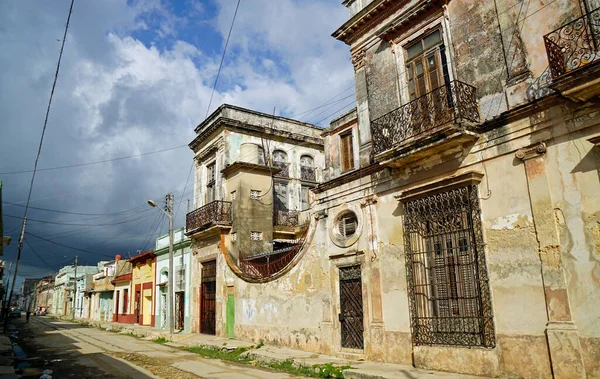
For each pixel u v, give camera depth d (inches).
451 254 363.6
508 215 325.7
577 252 284.0
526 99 326.3
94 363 501.0
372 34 476.1
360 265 449.7
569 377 276.2
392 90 442.9
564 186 295.4
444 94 385.4
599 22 290.2
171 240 841.5
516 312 311.9
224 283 714.8
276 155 871.1
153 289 1083.9
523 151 319.9
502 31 350.3
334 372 383.6
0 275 1940.2
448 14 396.2
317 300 498.6
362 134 472.7
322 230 505.4
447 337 354.6
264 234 751.7
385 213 429.7
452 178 355.3
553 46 291.0
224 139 812.0
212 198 852.6
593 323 271.0
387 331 407.8
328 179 520.4
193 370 435.5
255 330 604.7
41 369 466.6
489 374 315.6
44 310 2738.7
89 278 1977.1
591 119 285.3
